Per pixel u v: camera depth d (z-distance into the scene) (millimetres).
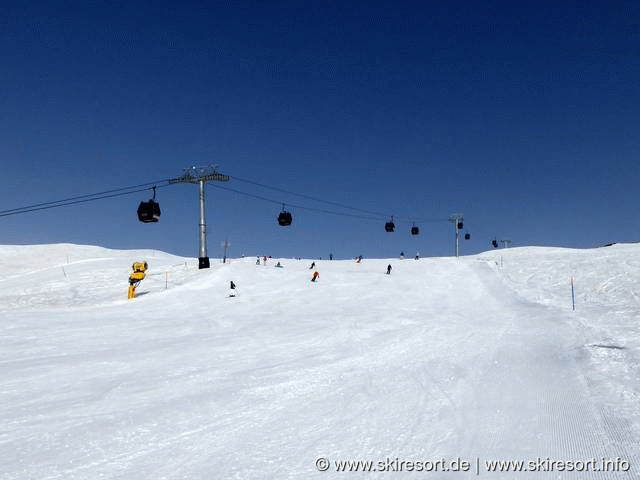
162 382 12297
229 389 11531
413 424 8852
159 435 8398
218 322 25266
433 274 47594
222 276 46000
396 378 12539
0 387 11875
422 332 20547
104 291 44375
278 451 7613
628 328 19078
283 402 10414
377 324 23203
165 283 45938
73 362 15000
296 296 36469
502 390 11141
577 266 44156
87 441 8117
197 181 56281
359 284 42281
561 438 7938
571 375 12203
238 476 6699
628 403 9578
